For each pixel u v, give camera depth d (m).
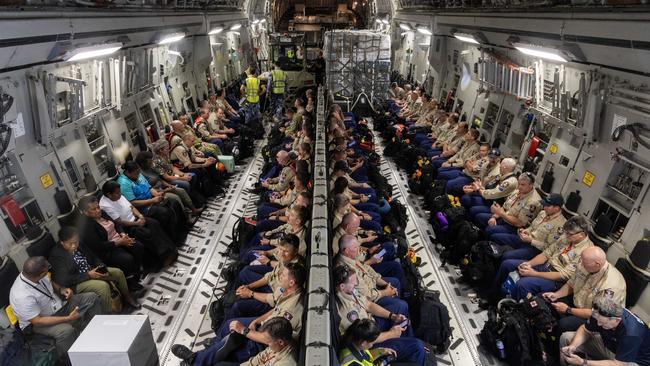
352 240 4.20
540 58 6.26
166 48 8.71
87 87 5.88
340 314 3.63
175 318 4.97
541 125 6.46
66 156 5.34
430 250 6.39
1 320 3.89
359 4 23.64
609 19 4.27
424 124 10.55
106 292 4.52
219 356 3.66
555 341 4.10
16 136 4.43
